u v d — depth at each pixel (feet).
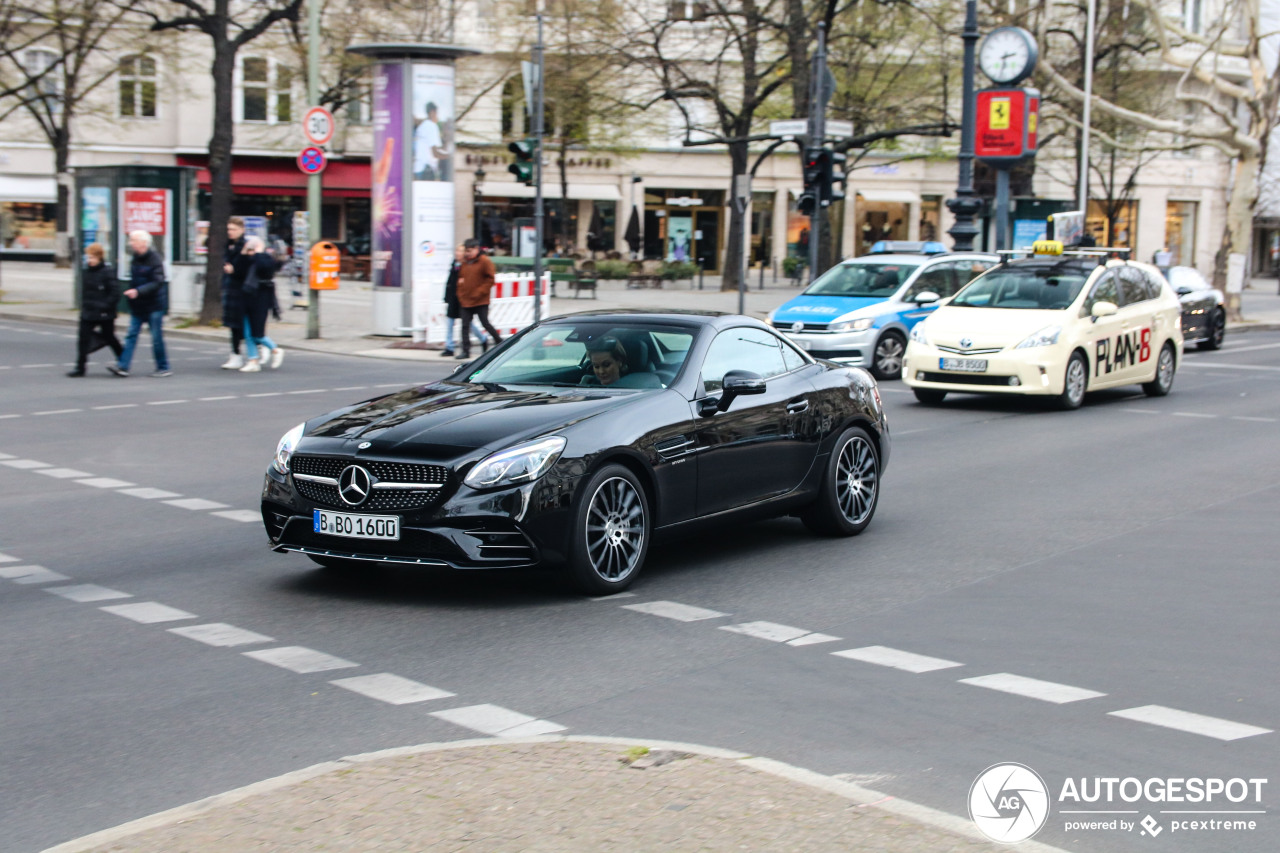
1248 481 38.11
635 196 182.91
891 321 66.59
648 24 119.75
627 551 25.04
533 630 22.24
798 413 29.07
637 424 25.13
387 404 26.30
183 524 31.45
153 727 17.33
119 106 165.37
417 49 82.48
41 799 14.87
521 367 27.91
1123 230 196.13
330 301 124.16
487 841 12.80
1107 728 17.40
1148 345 59.06
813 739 16.85
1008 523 32.24
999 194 96.02
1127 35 139.85
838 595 24.99
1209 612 23.77
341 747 16.53
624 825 13.16
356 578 26.13
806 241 188.85
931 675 19.81
